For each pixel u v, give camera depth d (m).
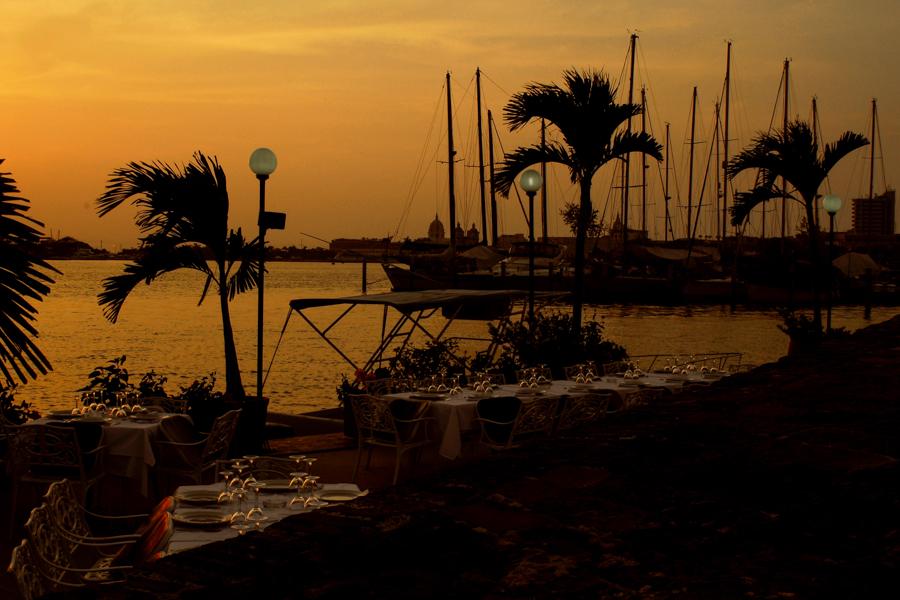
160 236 12.83
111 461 9.41
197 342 40.19
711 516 2.35
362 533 2.32
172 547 4.95
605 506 2.44
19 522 8.82
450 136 59.69
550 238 76.44
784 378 4.73
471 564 2.08
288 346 38.78
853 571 1.96
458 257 62.81
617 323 54.75
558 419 11.40
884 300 70.31
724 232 81.44
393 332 15.35
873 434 3.24
